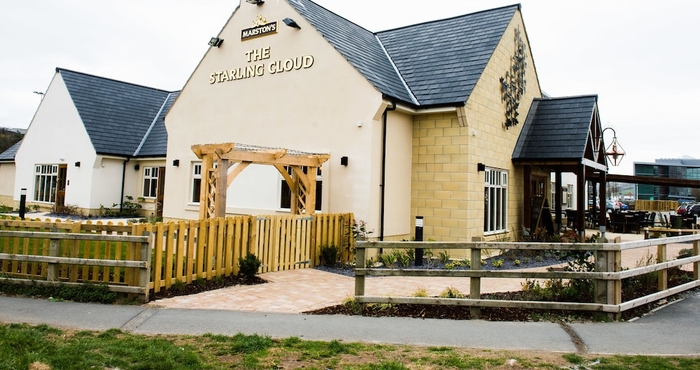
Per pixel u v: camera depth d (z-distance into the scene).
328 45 13.68
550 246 7.06
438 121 13.79
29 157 25.98
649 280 8.66
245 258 9.55
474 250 7.22
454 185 13.45
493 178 15.20
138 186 23.89
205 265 9.05
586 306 6.86
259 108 15.25
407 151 14.10
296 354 5.25
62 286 8.03
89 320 6.59
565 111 17.08
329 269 11.15
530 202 16.48
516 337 6.02
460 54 15.10
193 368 4.80
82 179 22.80
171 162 17.61
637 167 61.88
